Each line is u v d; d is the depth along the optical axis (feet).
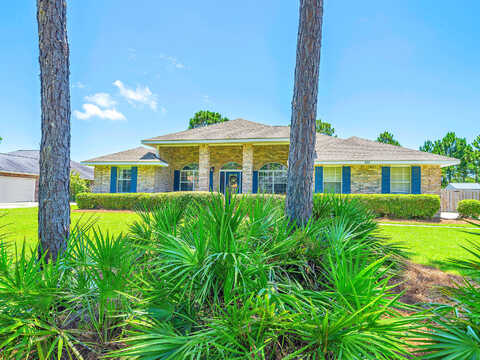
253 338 5.42
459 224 34.60
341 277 6.00
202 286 6.54
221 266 6.74
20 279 6.46
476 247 6.86
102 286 6.71
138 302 6.61
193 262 6.72
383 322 5.12
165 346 5.11
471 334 5.41
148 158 55.98
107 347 6.41
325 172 47.85
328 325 4.96
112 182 56.65
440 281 11.63
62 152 10.47
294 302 6.03
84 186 81.61
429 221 38.42
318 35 12.56
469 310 6.14
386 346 4.87
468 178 129.59
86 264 7.42
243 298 6.19
